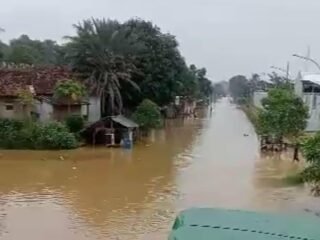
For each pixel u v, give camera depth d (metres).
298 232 7.45
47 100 42.31
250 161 35.53
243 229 7.44
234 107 145.12
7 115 41.12
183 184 27.02
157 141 47.00
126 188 25.72
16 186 25.64
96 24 47.03
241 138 52.19
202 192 25.09
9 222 19.19
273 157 37.50
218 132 58.56
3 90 41.50
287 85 61.06
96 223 19.19
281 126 39.69
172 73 54.22
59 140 37.91
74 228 18.48
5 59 73.75
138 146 42.59
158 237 17.47
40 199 22.97
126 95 50.41
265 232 7.38
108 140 41.06
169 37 56.12
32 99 40.81
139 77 51.41
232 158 36.94
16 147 37.44
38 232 17.94
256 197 24.02
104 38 46.38
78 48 46.31
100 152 38.03
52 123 39.19
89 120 45.97
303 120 39.69
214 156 37.91
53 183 26.58
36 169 30.39
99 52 46.03
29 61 75.69
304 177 21.20
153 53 52.50
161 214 20.66
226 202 23.00
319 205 22.41
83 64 46.97
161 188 25.89
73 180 27.47
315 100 49.28
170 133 55.50
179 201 23.05
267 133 41.09
